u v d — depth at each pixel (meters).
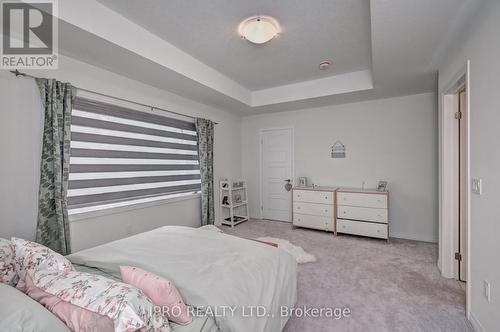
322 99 3.82
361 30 2.33
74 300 0.85
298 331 1.62
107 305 0.79
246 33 2.26
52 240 2.17
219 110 4.45
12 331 0.70
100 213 2.56
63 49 2.15
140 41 2.26
